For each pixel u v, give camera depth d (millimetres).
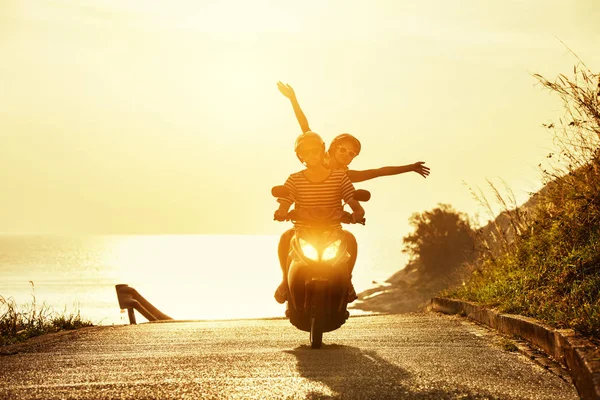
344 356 11344
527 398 8203
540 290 14906
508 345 12094
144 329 16891
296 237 11594
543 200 18297
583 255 14336
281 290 12305
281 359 11102
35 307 18531
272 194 11422
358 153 12656
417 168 12758
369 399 8195
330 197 11641
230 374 9836
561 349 10266
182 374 9891
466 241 112375
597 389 7219
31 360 11672
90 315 136625
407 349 12148
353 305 120188
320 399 8227
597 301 11836
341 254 11414
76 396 8562
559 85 15492
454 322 16719
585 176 15891
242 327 16828
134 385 9133
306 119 13562
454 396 8289
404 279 133625
